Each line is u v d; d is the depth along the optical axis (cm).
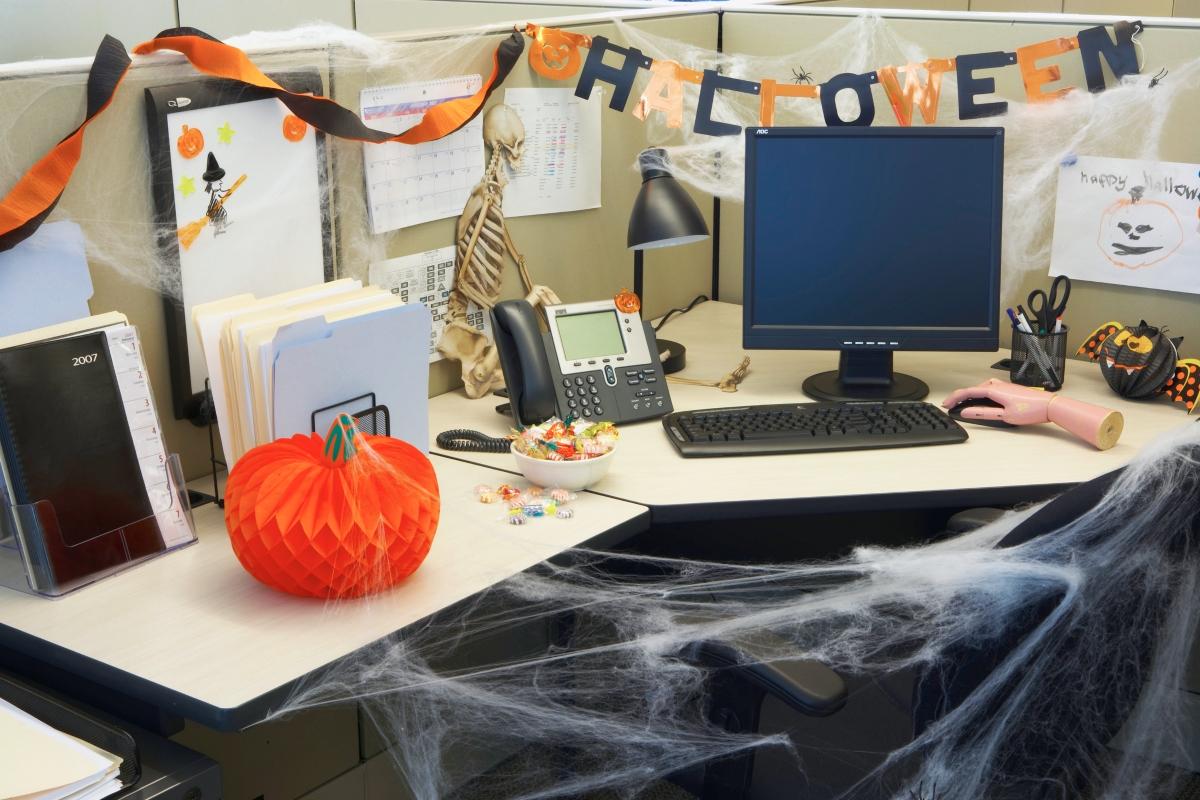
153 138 141
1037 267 200
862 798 120
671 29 210
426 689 181
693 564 187
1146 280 189
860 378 188
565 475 149
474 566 132
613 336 179
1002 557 112
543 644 189
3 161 129
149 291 145
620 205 213
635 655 175
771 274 185
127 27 205
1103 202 191
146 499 133
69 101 134
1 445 122
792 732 129
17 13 192
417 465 129
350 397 144
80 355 128
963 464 160
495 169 187
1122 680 115
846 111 210
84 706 120
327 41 158
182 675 110
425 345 151
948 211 182
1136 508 106
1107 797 122
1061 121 192
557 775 194
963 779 117
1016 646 112
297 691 110
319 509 122
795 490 151
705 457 162
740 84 198
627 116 209
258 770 162
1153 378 178
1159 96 182
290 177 157
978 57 192
